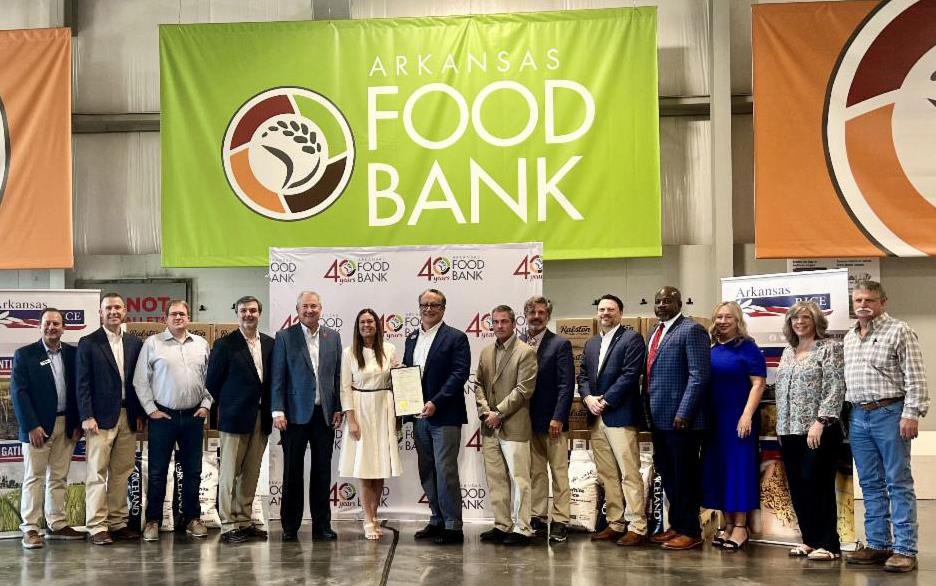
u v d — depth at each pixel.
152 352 5.29
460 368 5.09
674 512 4.95
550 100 7.45
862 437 4.52
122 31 8.10
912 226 7.05
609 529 5.14
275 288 5.83
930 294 7.27
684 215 7.79
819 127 7.18
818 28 7.22
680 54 7.84
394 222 7.50
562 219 7.39
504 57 7.50
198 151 7.58
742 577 4.21
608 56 7.43
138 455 5.62
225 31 7.64
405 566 4.47
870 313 4.49
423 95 7.53
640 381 5.20
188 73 7.62
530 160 7.43
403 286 5.77
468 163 7.48
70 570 4.46
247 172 7.56
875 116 7.14
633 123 7.37
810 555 4.63
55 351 5.36
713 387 4.96
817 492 4.66
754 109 7.24
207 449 5.96
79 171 8.08
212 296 7.88
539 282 5.69
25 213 7.56
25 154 7.59
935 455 7.05
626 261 7.68
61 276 7.82
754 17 7.28
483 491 5.64
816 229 7.14
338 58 7.59
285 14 8.07
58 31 7.68
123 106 8.05
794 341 4.80
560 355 5.16
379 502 5.54
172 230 7.54
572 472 5.55
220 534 5.44
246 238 7.53
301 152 7.56
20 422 5.16
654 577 4.21
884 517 4.52
